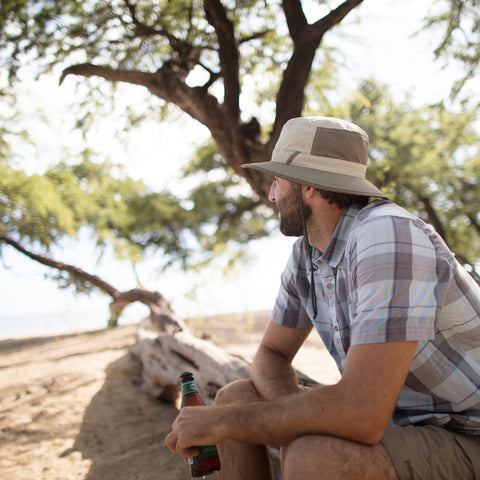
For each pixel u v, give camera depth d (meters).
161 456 2.51
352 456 1.14
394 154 6.36
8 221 6.93
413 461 1.17
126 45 3.72
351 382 1.14
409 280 1.18
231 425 1.24
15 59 3.42
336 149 1.42
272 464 2.05
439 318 1.24
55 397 3.51
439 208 7.45
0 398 3.62
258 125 3.79
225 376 2.55
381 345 1.14
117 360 4.65
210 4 3.40
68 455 2.56
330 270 1.45
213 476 2.22
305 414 1.16
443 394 1.28
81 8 3.50
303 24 3.46
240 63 3.90
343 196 1.43
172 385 3.24
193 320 7.28
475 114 5.65
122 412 3.20
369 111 6.64
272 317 1.79
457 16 3.64
